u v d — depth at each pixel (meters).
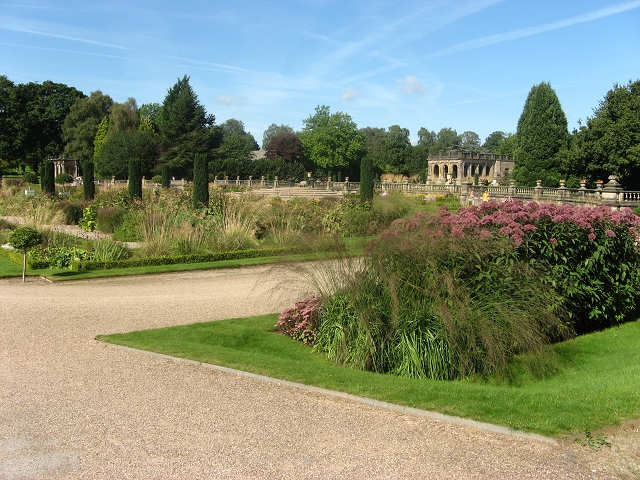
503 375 7.74
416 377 7.77
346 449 5.20
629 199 37.50
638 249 10.66
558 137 56.12
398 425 5.75
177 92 85.31
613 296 10.16
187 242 19.59
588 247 9.76
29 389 6.94
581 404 5.97
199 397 6.67
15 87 82.75
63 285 14.88
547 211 9.75
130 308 11.98
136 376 7.49
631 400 5.97
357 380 7.21
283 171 77.44
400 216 24.97
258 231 22.75
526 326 7.97
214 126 84.56
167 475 4.75
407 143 113.25
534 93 56.66
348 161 88.38
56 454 5.16
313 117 88.56
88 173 37.16
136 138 73.69
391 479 4.62
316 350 9.14
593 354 8.90
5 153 79.75
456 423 5.76
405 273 8.45
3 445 5.37
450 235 8.92
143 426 5.79
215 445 5.32
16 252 19.27
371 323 8.24
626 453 4.88
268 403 6.45
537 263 9.22
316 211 25.28
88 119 79.94
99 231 26.81
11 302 12.33
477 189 49.53
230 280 15.71
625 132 43.50
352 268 9.12
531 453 5.01
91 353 8.61
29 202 30.00
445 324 7.82
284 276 10.93
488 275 8.47
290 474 4.74
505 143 100.25
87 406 6.37
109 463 4.98
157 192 32.34
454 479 4.60
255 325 10.60
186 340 9.55
